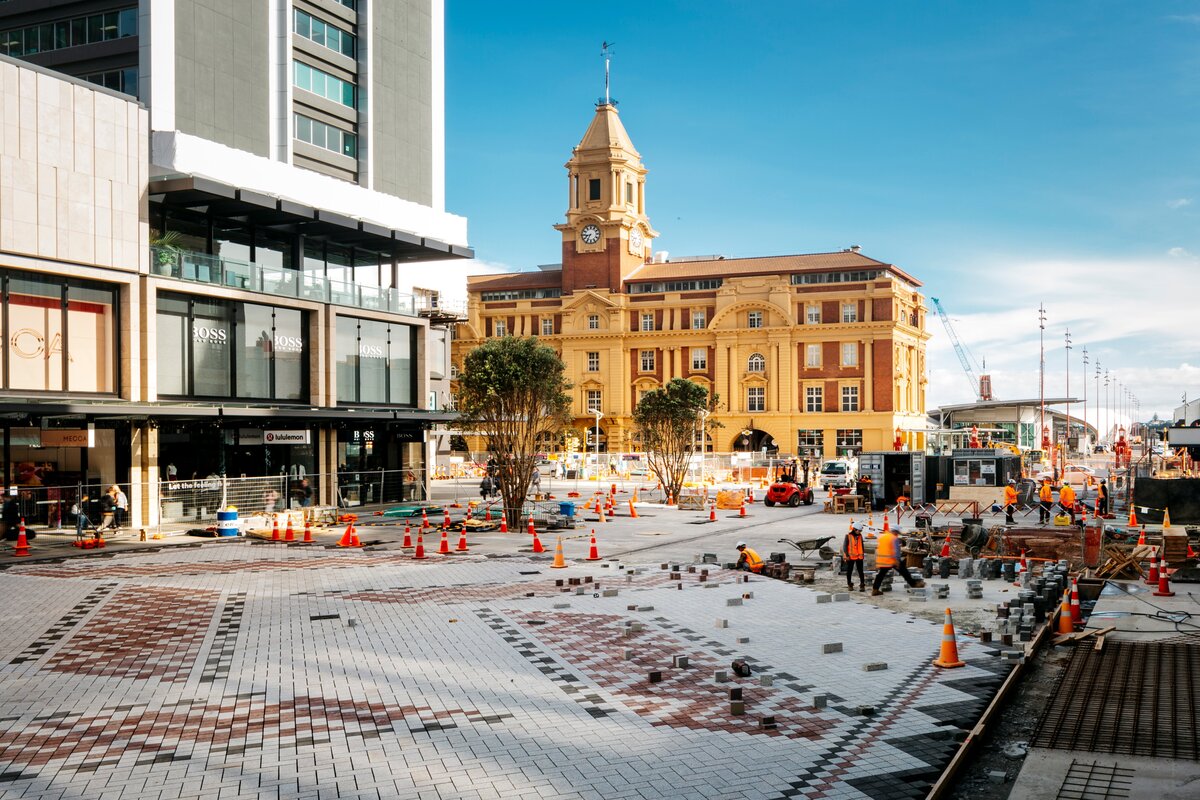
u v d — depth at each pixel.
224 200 35.16
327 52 50.56
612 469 76.62
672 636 15.70
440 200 58.53
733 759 10.03
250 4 46.47
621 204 105.62
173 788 9.20
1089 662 13.93
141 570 23.14
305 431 36.97
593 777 9.51
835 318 96.25
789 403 96.00
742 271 99.62
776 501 46.47
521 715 11.48
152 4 41.84
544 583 21.12
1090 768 9.72
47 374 30.62
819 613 17.73
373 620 16.98
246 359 37.22
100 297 32.28
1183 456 53.41
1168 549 23.89
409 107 56.16
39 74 30.22
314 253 43.25
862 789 9.28
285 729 10.94
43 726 11.07
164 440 33.66
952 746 10.51
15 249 29.33
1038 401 111.56
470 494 53.34
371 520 36.28
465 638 15.51
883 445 93.12
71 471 32.16
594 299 102.75
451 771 9.65
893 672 13.50
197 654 14.46
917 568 23.67
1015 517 40.69
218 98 44.50
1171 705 11.73
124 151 32.69
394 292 44.31
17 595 19.62
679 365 101.06
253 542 29.41
